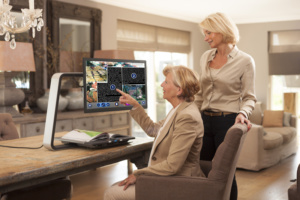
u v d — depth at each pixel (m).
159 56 8.20
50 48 5.46
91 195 4.04
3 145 2.45
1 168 1.83
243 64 2.64
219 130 2.71
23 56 4.27
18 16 4.94
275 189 4.31
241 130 1.98
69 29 5.81
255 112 6.68
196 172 2.17
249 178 4.81
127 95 2.40
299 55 9.00
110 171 5.16
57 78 2.23
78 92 5.37
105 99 2.35
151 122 2.47
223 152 1.98
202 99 2.88
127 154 2.39
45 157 2.07
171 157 2.04
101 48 6.48
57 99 2.23
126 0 6.80
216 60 2.74
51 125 2.23
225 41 2.62
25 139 2.69
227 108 2.68
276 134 5.65
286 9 8.09
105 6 6.60
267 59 9.26
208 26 2.60
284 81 9.31
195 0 6.95
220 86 2.69
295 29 8.94
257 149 5.07
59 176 2.00
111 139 2.37
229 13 8.49
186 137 2.05
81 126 4.90
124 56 5.64
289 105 8.43
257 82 9.39
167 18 8.18
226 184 2.00
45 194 2.52
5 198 2.34
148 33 7.74
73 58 5.87
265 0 7.07
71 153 2.17
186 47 8.95
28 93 5.14
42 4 5.28
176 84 2.20
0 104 4.29
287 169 5.31
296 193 2.48
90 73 2.28
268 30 9.19
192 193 2.00
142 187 2.08
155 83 8.09
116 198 2.16
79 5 5.97
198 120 2.11
